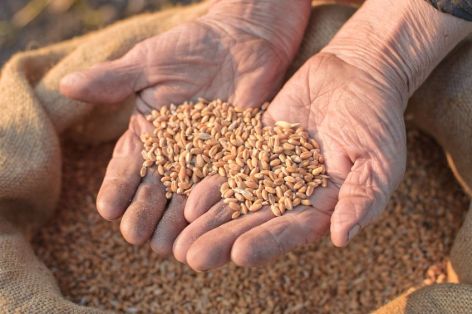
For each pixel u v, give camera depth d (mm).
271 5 791
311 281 792
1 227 763
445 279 786
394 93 728
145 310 784
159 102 770
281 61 789
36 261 767
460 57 781
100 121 849
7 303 710
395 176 700
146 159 733
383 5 755
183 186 721
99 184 849
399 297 728
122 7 985
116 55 822
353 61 746
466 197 828
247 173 724
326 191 709
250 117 755
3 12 984
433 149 852
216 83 772
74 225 829
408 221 817
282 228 686
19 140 779
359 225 676
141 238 696
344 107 725
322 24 815
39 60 838
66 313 712
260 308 782
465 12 725
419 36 741
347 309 779
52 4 985
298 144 728
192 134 750
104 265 806
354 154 709
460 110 776
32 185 776
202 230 698
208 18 786
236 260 671
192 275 799
